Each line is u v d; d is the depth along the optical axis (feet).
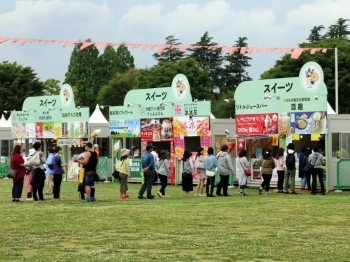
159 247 51.37
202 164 99.76
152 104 131.44
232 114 242.78
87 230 60.90
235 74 289.53
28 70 280.92
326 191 108.27
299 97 110.52
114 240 55.06
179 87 127.13
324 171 108.78
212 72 286.05
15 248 51.42
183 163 98.32
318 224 64.69
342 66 224.74
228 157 100.48
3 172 160.97
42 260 46.01
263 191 110.01
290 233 58.39
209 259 46.34
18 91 274.16
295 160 105.09
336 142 111.14
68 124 145.07
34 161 91.15
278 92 113.09
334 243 53.06
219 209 78.54
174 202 88.69
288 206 81.97
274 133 113.29
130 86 308.19
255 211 76.13
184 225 63.98
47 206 83.51
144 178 95.09
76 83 329.93
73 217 70.69
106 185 129.18
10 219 69.10
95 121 163.32
